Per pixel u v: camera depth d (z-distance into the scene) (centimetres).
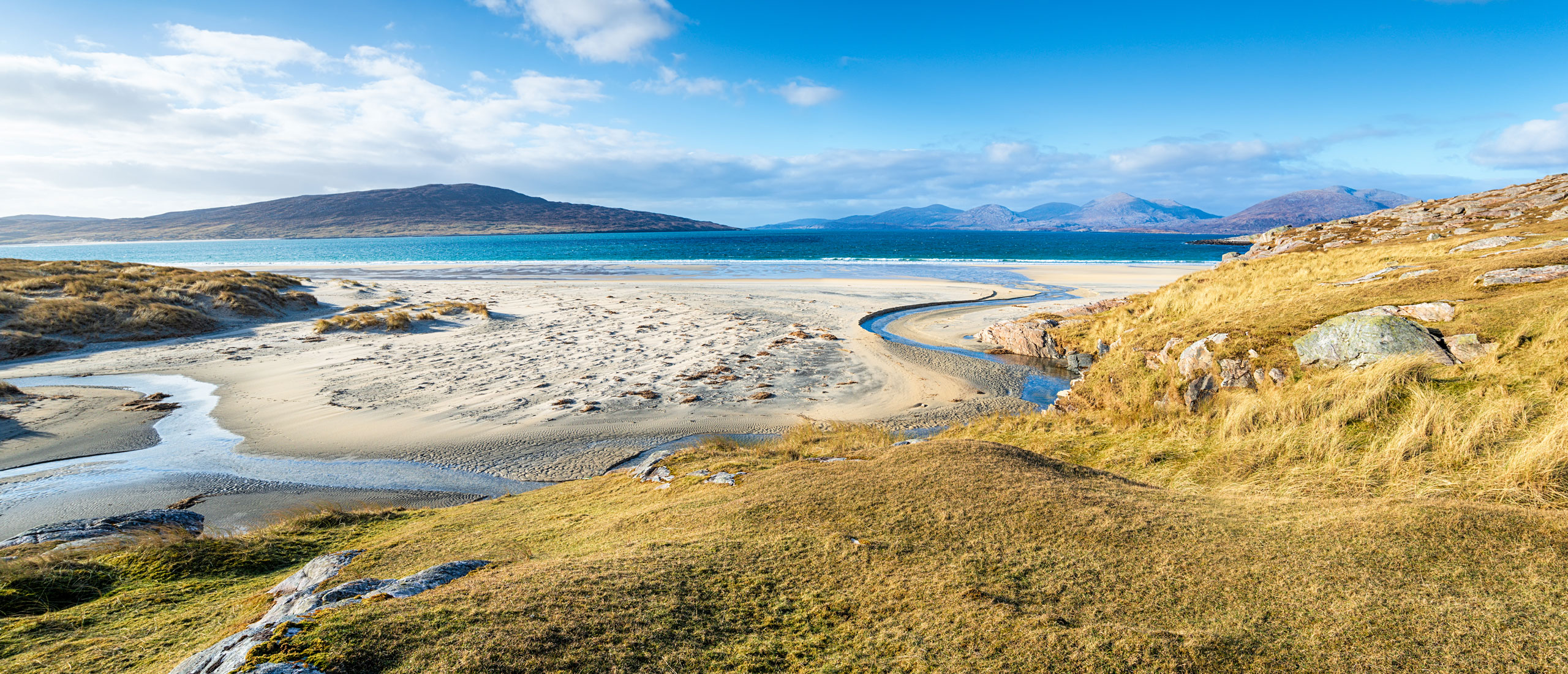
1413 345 1187
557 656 382
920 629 438
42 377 2295
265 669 337
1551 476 730
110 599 631
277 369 2433
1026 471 805
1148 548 566
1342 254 3319
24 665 450
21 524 1216
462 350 2814
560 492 1118
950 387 2317
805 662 402
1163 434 1223
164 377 2309
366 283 5622
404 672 351
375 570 647
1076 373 2570
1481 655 377
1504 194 5591
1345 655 385
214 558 758
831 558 568
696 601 479
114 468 1511
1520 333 1113
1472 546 521
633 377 2366
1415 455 870
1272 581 488
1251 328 1466
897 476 795
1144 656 389
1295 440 1005
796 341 3095
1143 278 6400
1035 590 496
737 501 770
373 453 1623
